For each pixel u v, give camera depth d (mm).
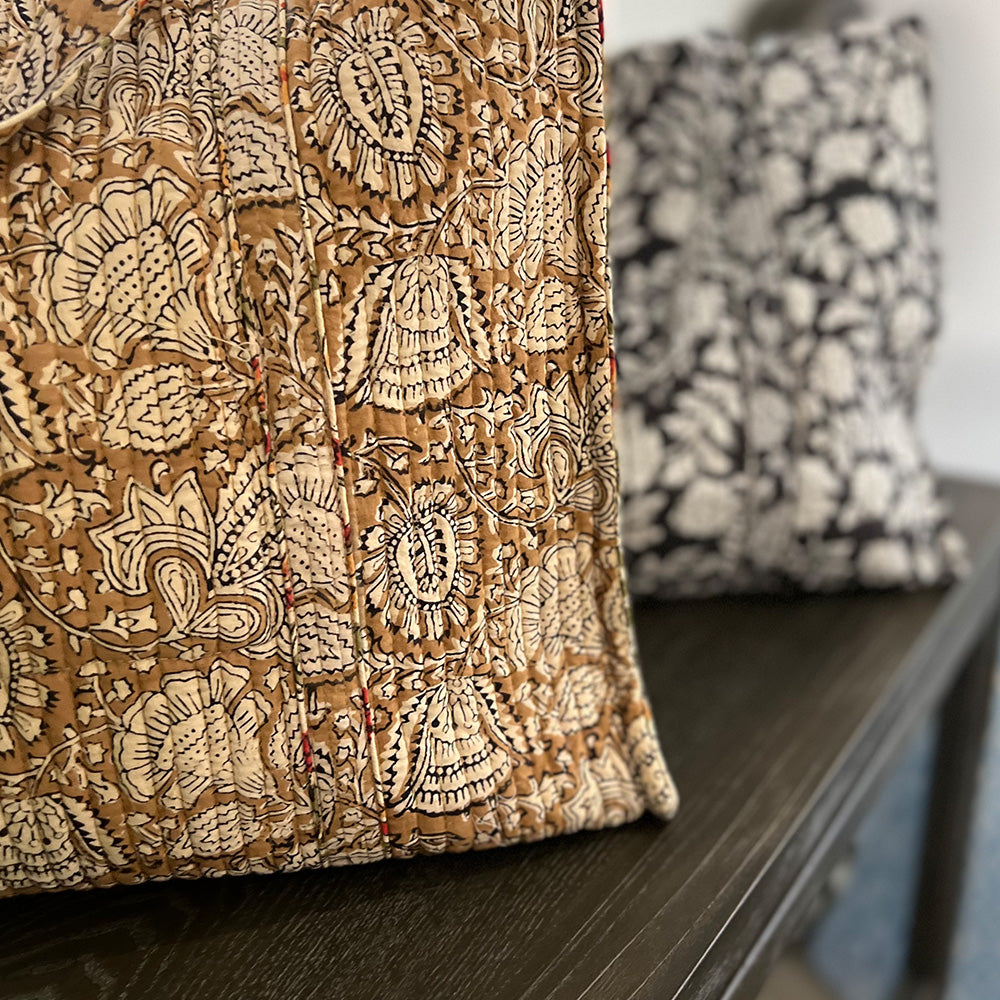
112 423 282
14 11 287
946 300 723
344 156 278
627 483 510
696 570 534
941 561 563
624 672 360
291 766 313
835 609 553
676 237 522
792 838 368
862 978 730
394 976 294
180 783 311
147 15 289
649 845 358
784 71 540
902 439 564
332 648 304
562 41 298
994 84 642
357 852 327
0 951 308
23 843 310
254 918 320
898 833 759
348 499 295
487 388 307
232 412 287
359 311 286
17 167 271
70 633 294
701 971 313
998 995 759
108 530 288
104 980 295
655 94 522
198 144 277
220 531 291
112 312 277
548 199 307
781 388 523
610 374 321
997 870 761
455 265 293
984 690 687
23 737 301
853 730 439
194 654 301
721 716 452
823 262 524
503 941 309
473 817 327
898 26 557
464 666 322
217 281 279
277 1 285
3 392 274
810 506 521
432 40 283
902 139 542
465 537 315
